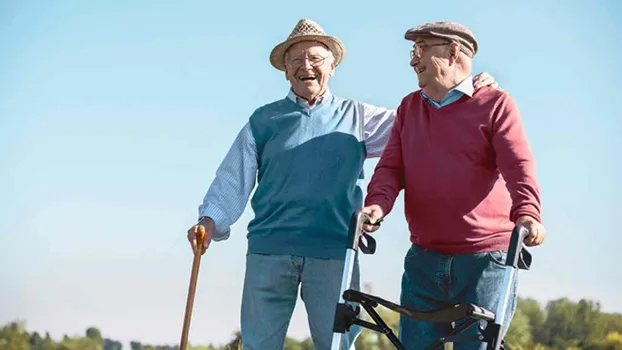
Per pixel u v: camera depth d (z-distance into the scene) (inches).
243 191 233.5
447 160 201.9
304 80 231.0
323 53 231.5
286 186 227.8
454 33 203.9
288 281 226.8
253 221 232.2
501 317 173.6
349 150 229.5
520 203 189.5
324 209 225.9
